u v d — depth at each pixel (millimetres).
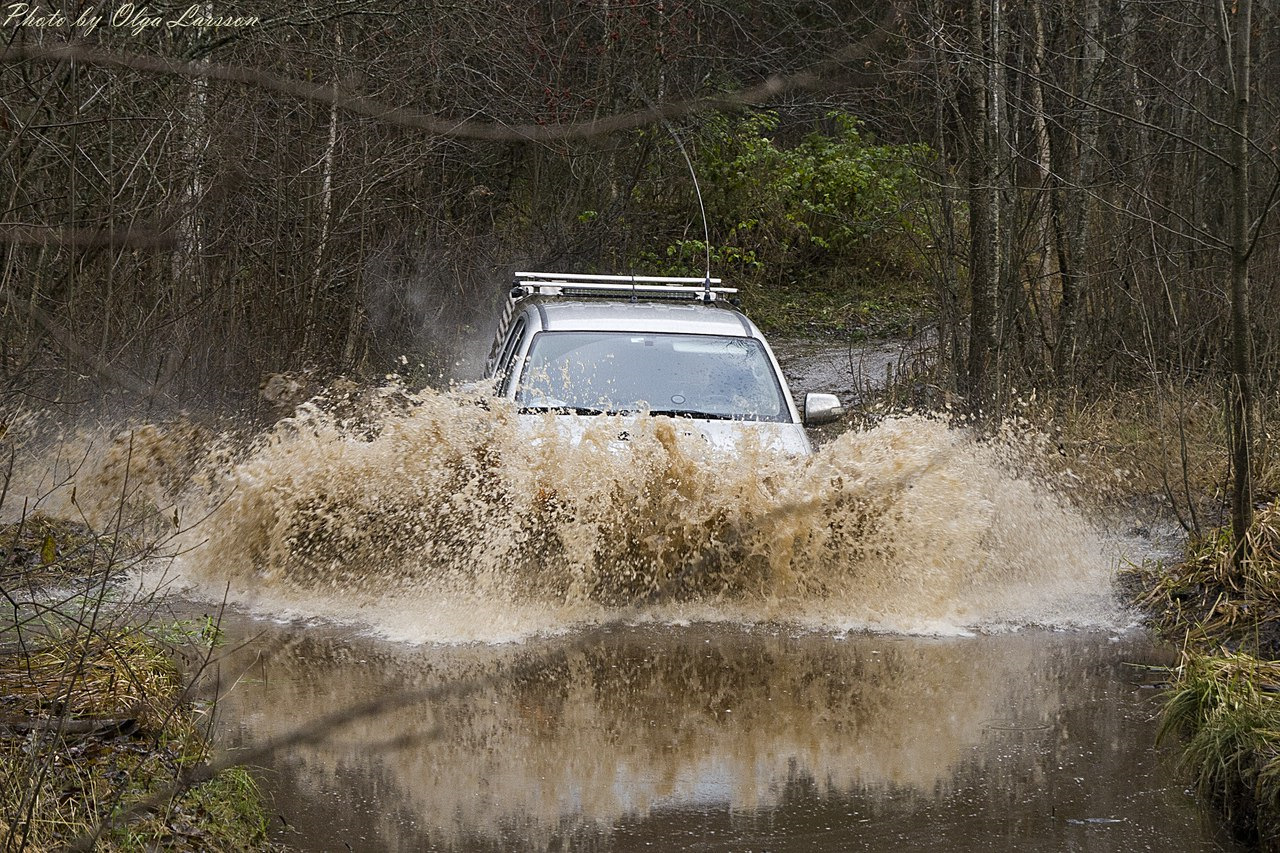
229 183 27609
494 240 50750
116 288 26172
